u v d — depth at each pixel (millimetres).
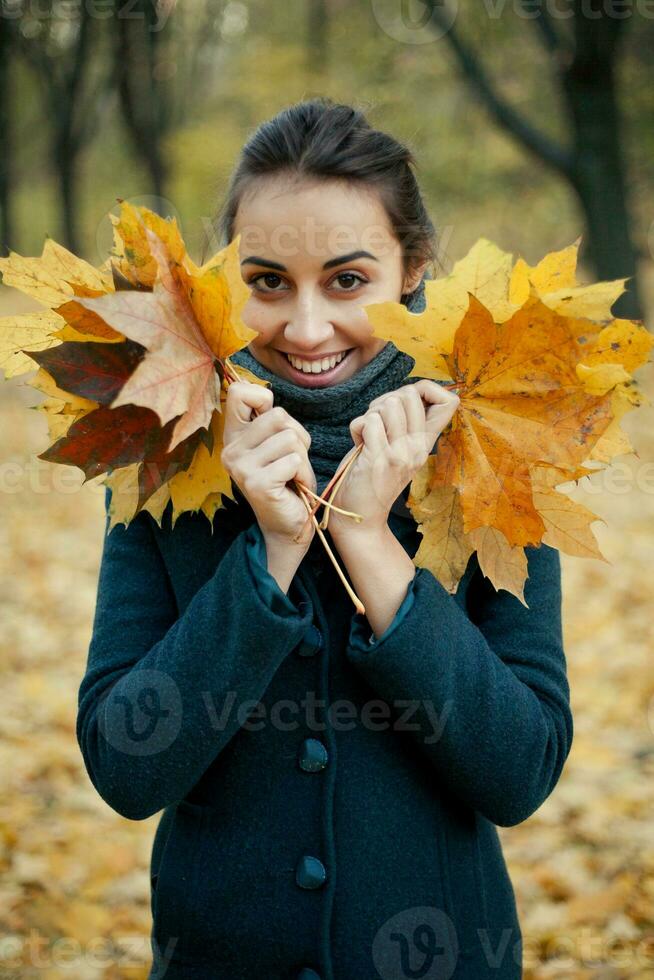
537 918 2615
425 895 1114
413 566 1118
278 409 1052
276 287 1169
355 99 1412
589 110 9492
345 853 1106
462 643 1100
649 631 4551
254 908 1104
